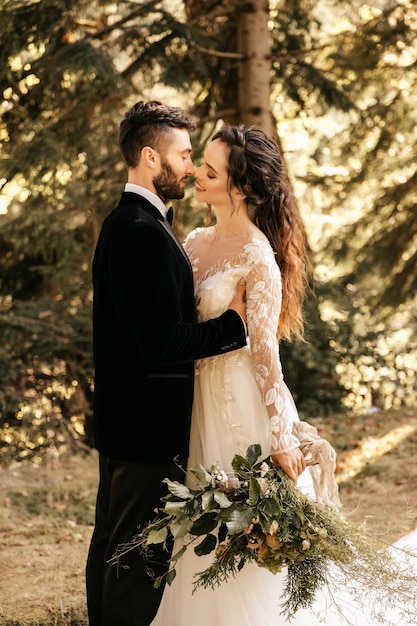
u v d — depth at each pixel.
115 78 6.68
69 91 7.28
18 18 6.91
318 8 8.41
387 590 2.79
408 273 9.09
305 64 7.93
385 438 6.81
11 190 8.20
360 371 8.49
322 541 2.71
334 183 8.91
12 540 4.64
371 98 8.85
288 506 2.73
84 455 7.13
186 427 2.84
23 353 7.59
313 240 9.69
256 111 7.32
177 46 7.32
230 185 2.97
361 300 9.13
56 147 7.05
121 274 2.74
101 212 7.86
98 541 2.97
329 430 7.21
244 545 2.73
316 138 9.41
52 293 8.86
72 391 7.66
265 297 2.86
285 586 2.95
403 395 8.63
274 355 2.86
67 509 5.35
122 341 2.81
